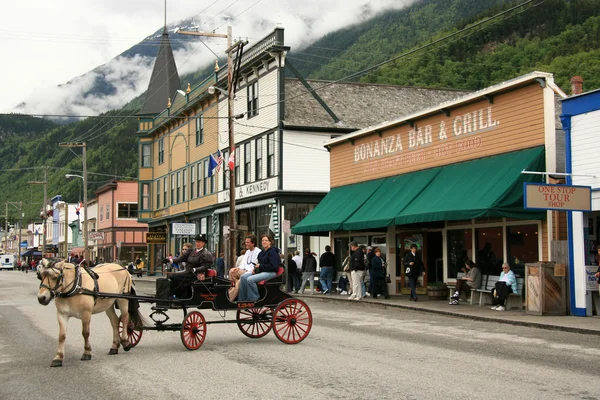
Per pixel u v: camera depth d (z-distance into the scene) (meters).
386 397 8.20
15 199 164.50
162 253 61.44
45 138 176.25
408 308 21.50
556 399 8.04
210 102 48.19
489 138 22.17
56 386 9.29
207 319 18.55
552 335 14.73
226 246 44.44
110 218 75.81
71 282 11.16
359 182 29.94
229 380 9.45
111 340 14.45
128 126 120.38
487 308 20.55
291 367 10.48
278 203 37.47
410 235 27.42
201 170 49.84
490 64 63.66
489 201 19.45
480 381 9.20
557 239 19.69
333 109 39.53
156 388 8.98
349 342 13.53
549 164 19.66
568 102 18.59
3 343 14.19
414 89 43.16
